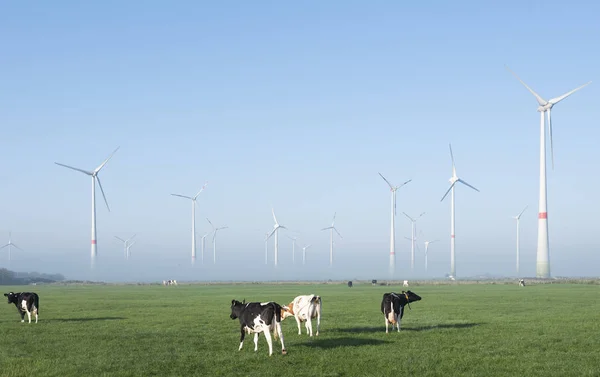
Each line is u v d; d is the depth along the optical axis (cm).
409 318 4028
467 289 10325
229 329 3397
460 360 2281
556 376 2005
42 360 2316
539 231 16100
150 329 3422
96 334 3130
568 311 4609
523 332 3125
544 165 15750
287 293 9181
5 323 3819
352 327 3397
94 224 18612
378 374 2041
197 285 18188
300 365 2194
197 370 2130
